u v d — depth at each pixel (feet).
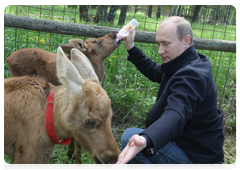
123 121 13.58
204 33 32.65
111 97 14.32
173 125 5.75
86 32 13.85
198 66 7.00
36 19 13.23
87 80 7.00
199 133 7.10
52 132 6.85
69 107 6.43
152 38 13.92
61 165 10.25
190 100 6.27
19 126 6.96
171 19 7.57
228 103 15.56
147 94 15.61
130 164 8.38
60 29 13.48
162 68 7.65
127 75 16.58
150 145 5.53
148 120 7.88
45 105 7.16
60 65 6.21
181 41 7.43
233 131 14.33
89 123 6.25
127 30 10.19
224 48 14.33
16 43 16.81
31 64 12.18
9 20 12.92
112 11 35.73
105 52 14.01
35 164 6.95
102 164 6.39
